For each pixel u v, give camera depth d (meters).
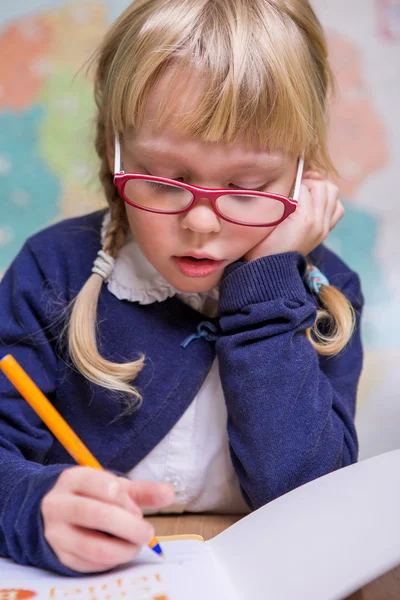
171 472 0.89
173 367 0.87
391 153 1.38
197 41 0.71
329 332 0.90
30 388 0.60
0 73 1.33
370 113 1.38
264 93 0.71
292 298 0.81
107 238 0.89
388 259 1.39
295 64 0.75
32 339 0.86
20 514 0.58
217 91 0.70
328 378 0.90
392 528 0.54
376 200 1.39
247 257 0.84
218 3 0.75
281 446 0.76
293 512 0.59
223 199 0.74
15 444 0.79
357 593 0.53
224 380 0.81
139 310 0.89
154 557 0.57
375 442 1.16
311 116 0.79
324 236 0.89
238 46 0.71
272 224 0.77
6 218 1.34
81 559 0.54
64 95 1.34
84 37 1.33
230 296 0.82
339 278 0.99
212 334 0.89
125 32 0.80
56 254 0.91
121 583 0.53
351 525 0.55
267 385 0.78
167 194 0.74
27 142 1.34
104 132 0.87
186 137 0.70
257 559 0.54
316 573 0.50
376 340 1.35
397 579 0.54
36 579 0.55
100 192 1.13
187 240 0.75
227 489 0.90
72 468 0.59
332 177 1.27
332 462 0.77
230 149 0.71
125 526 0.54
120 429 0.87
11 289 0.89
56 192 1.34
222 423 0.90
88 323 0.85
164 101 0.70
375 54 1.37
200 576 0.53
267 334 0.80
